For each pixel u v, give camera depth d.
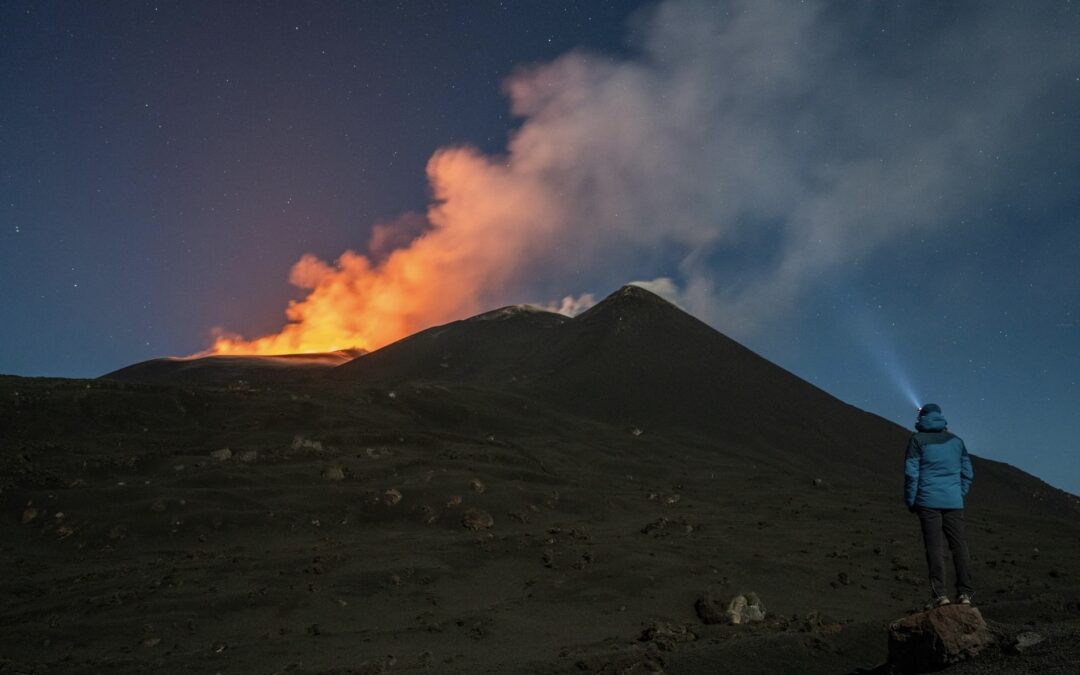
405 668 9.84
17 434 28.66
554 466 34.66
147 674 10.09
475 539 19.12
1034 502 61.81
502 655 10.59
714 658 9.11
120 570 16.56
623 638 11.49
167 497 21.89
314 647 11.30
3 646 11.59
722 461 46.22
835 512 27.94
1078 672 6.43
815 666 9.10
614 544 18.97
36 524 20.75
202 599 13.72
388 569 15.98
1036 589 15.63
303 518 21.61
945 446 8.44
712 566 16.91
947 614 7.66
